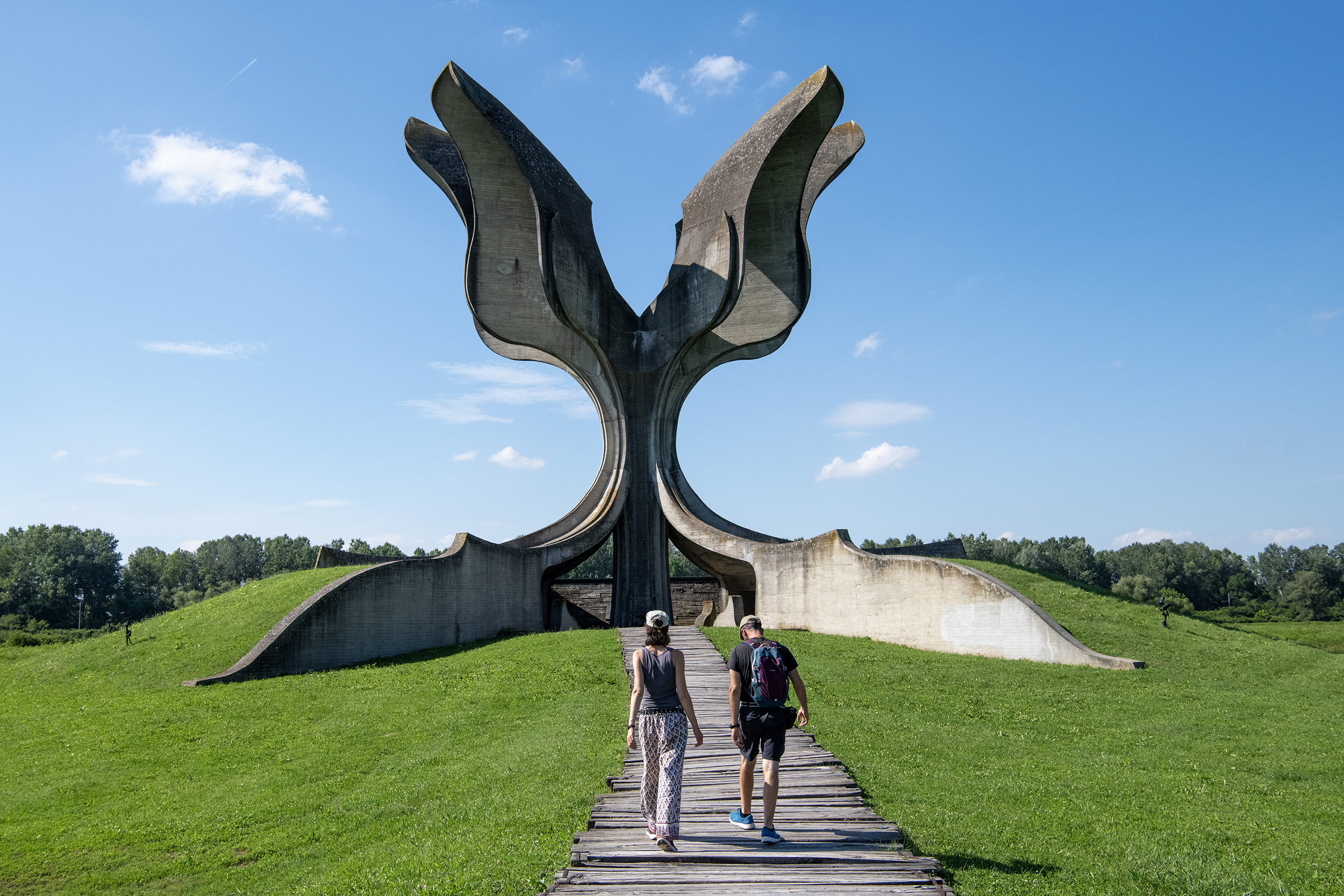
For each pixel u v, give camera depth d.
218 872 11.05
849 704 18.59
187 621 28.03
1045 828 10.05
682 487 35.62
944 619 25.56
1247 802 11.82
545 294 32.31
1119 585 93.75
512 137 32.66
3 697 22.61
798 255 35.03
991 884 7.86
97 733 18.41
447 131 31.12
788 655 8.86
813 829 9.01
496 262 34.03
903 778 12.34
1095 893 7.77
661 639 8.75
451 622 28.17
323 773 15.13
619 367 34.53
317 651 24.25
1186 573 105.00
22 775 15.86
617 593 34.19
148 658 24.91
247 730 18.14
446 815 11.82
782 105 33.47
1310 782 13.31
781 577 31.00
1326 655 24.69
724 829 9.07
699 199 35.66
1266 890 8.13
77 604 99.69
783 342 36.12
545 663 22.58
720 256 32.81
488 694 19.86
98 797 14.52
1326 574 116.81
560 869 8.39
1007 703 19.08
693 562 36.91
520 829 10.16
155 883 10.83
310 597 25.81
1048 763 13.93
